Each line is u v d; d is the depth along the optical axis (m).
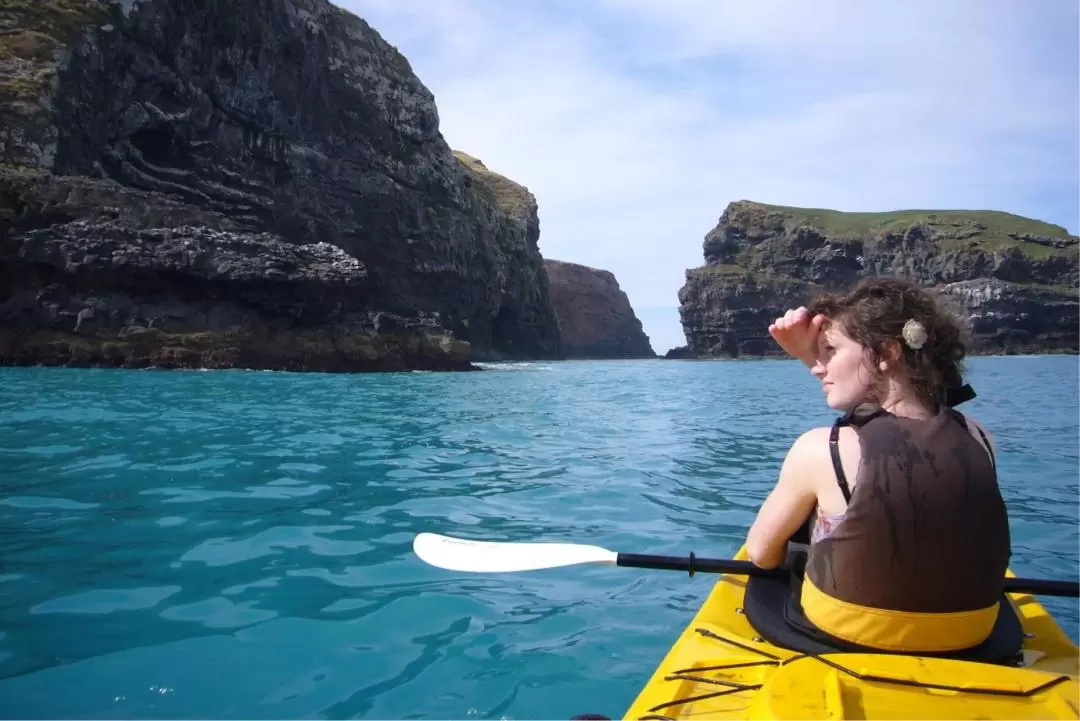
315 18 42.38
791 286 103.44
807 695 1.81
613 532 5.66
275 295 26.97
